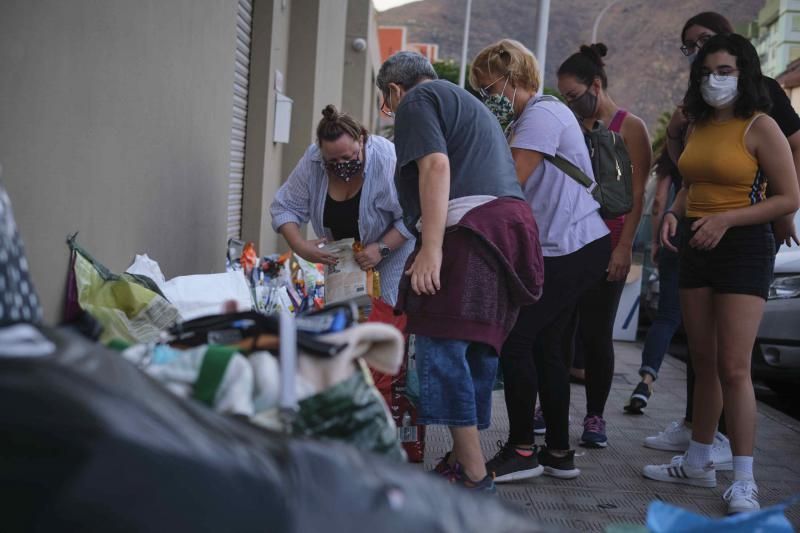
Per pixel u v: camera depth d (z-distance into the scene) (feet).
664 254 26.58
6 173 12.40
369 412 8.18
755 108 16.96
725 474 19.95
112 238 16.76
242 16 31.50
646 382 26.02
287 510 6.09
